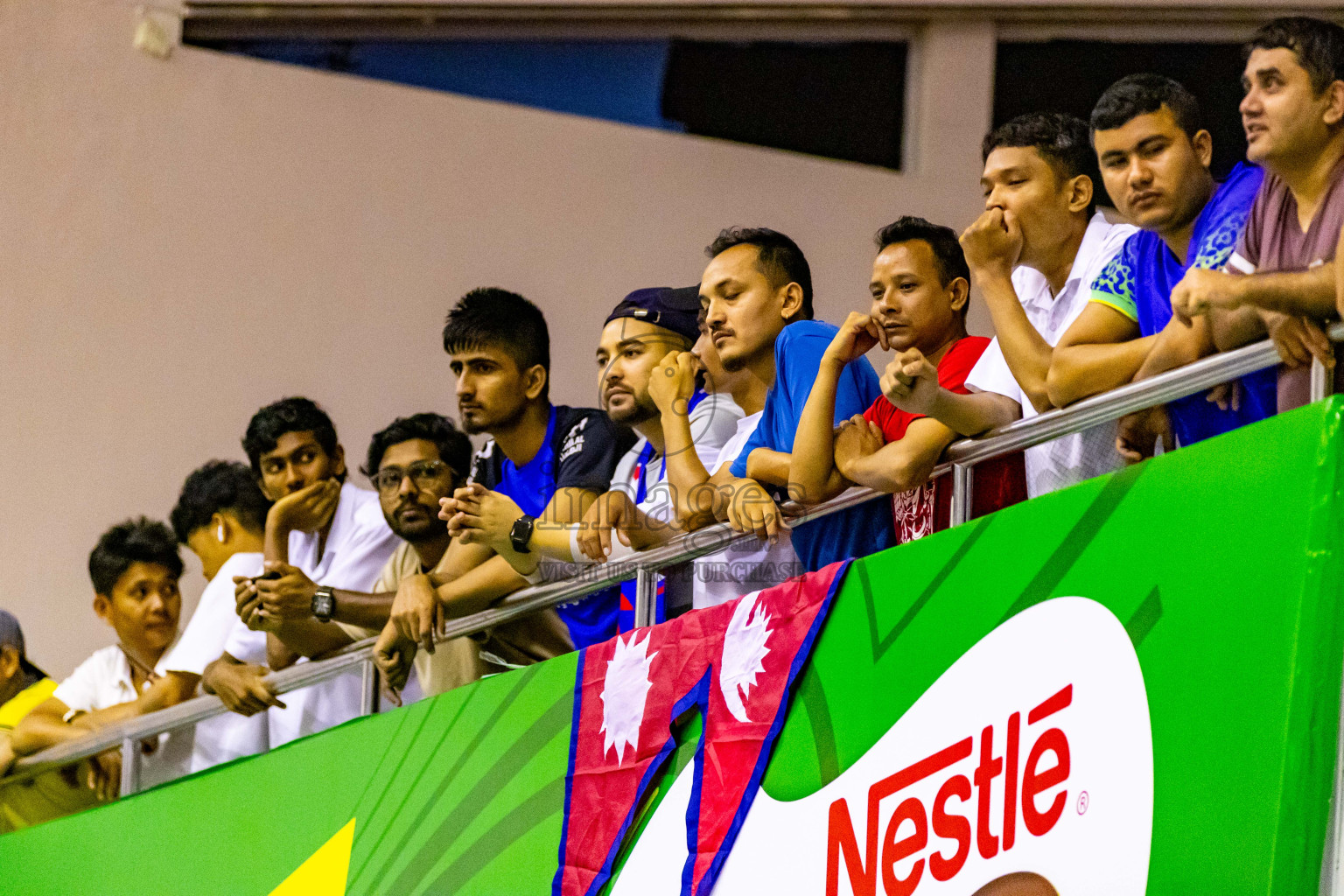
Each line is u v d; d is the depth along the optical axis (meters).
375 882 10.53
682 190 16.06
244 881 11.79
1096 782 6.10
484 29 16.89
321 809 11.28
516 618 10.12
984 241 7.47
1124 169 7.27
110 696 15.02
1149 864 5.79
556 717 9.42
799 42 15.96
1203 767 5.66
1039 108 14.88
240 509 13.84
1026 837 6.39
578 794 9.06
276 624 11.49
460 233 16.58
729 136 16.16
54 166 17.42
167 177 17.25
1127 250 7.40
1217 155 13.73
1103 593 6.28
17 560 17.14
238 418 16.84
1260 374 6.71
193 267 17.12
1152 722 5.91
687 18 16.31
